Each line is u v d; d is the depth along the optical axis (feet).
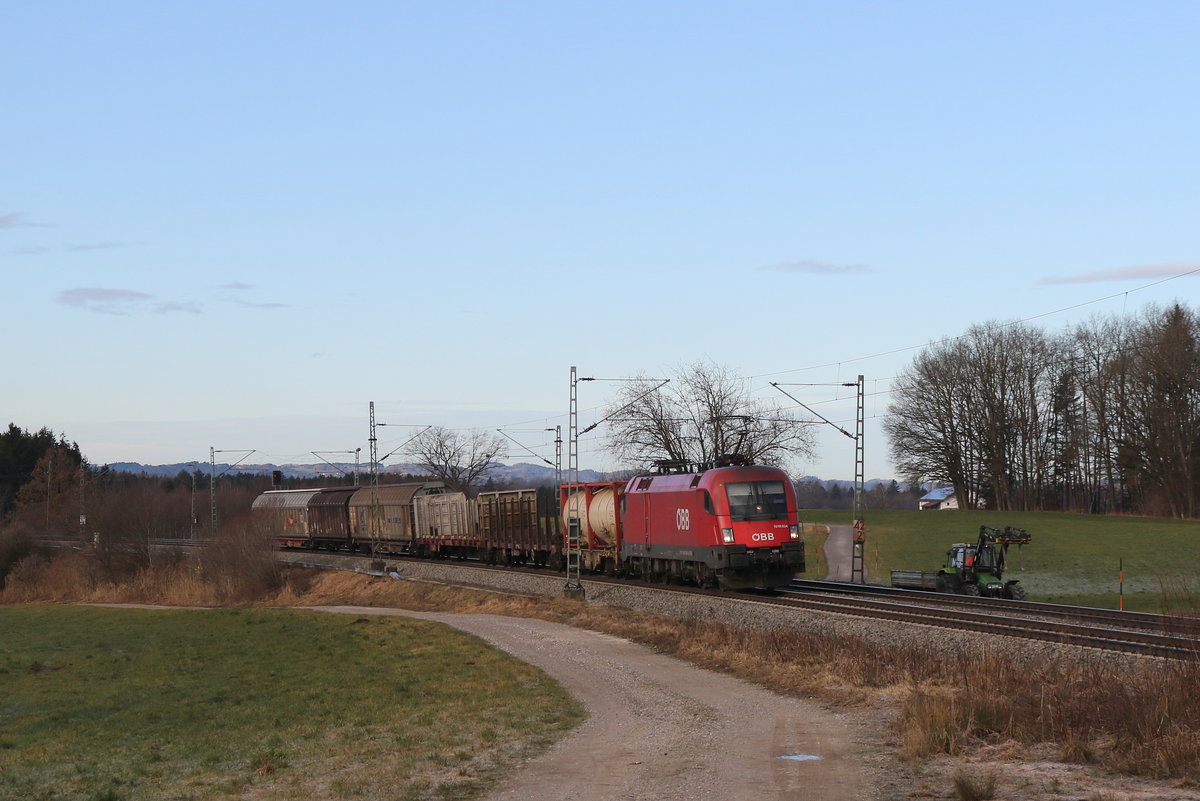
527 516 174.09
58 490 434.30
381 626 141.08
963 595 122.01
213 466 273.75
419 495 221.25
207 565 235.61
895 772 44.57
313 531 262.06
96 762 68.39
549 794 44.14
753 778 44.47
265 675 114.32
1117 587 167.63
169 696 106.93
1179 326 250.98
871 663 71.72
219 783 53.93
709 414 235.61
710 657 85.92
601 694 73.61
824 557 215.31
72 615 216.95
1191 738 44.39
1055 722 50.80
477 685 82.43
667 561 135.23
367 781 49.29
